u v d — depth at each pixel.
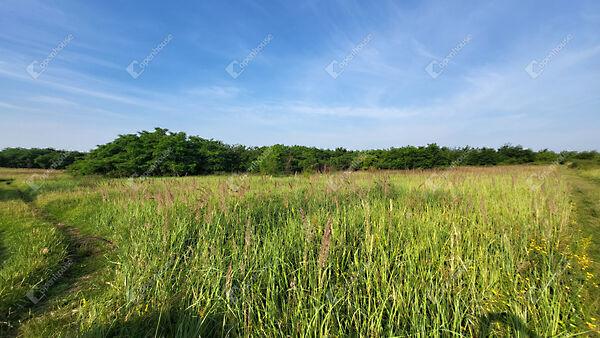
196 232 6.50
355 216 6.52
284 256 4.92
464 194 9.19
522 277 4.30
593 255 5.31
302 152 31.38
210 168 31.20
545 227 6.20
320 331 3.12
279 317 3.58
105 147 30.64
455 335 3.19
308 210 7.41
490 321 3.37
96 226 9.32
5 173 33.78
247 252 4.91
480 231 5.87
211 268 4.39
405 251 4.67
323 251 3.85
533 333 3.17
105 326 3.50
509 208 7.99
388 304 3.76
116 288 4.51
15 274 5.16
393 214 6.33
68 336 3.43
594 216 8.34
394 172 21.27
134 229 7.58
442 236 5.61
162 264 4.88
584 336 3.25
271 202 8.57
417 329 3.15
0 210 11.38
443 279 4.07
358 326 3.34
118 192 13.13
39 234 7.66
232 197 8.05
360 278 4.20
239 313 3.54
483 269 4.20
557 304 3.37
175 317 3.75
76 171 28.50
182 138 31.17
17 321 4.10
